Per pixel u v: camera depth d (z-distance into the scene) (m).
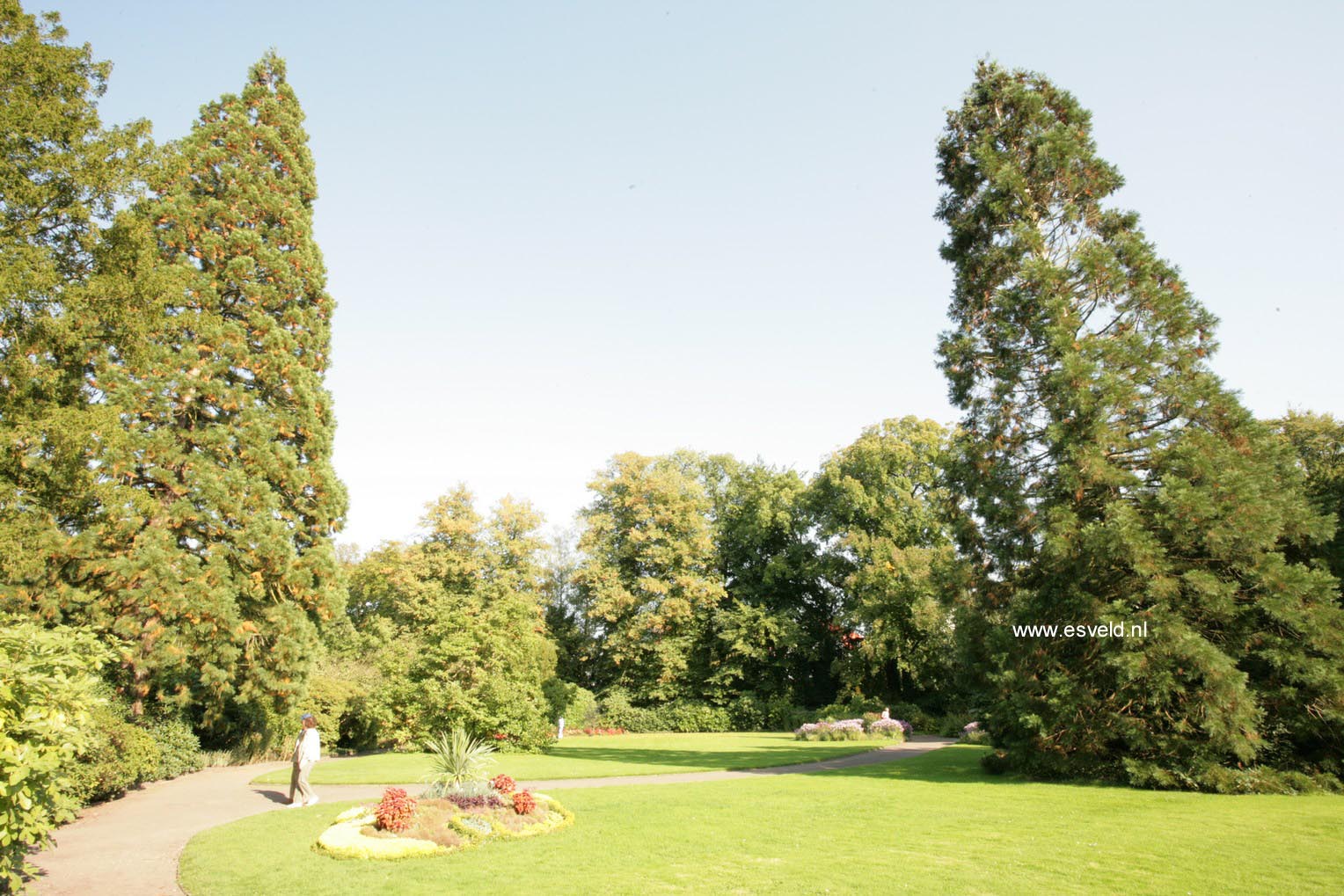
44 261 12.85
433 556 43.00
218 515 19.45
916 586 37.06
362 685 29.28
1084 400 15.02
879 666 38.91
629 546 45.50
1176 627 13.66
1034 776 15.55
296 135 24.94
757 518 48.25
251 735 22.06
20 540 13.84
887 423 44.16
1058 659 15.91
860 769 18.70
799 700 45.69
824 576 46.06
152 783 16.58
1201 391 15.30
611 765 20.67
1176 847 8.91
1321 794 13.00
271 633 20.55
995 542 17.25
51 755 6.60
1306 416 25.41
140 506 17.20
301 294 23.67
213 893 7.75
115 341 14.95
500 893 7.52
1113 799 12.57
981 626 17.48
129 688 18.72
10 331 12.90
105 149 13.94
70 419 12.95
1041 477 16.66
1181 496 13.99
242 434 20.55
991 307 18.14
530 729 26.17
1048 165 17.73
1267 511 13.75
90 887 8.20
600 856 9.02
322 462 22.53
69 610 17.67
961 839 9.60
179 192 21.70
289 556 20.38
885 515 42.16
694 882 7.79
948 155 19.78
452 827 10.21
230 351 20.94
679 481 46.84
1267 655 13.77
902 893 7.20
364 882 8.02
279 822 11.44
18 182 12.78
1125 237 17.17
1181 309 16.05
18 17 13.38
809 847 9.34
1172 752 13.95
